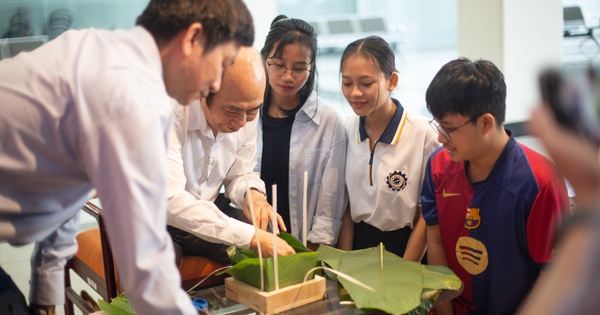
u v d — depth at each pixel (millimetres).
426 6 7539
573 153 534
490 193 1500
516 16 4730
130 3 5066
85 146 957
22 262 3170
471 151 1463
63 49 1032
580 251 544
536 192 1423
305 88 2010
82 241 2076
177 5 1040
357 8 9898
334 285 1479
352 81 1763
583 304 529
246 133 1835
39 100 979
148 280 947
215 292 1500
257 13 5004
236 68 1420
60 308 2557
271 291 1349
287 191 2057
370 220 1941
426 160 1858
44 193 1098
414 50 8094
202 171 1737
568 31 5867
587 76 541
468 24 4891
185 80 1089
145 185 937
